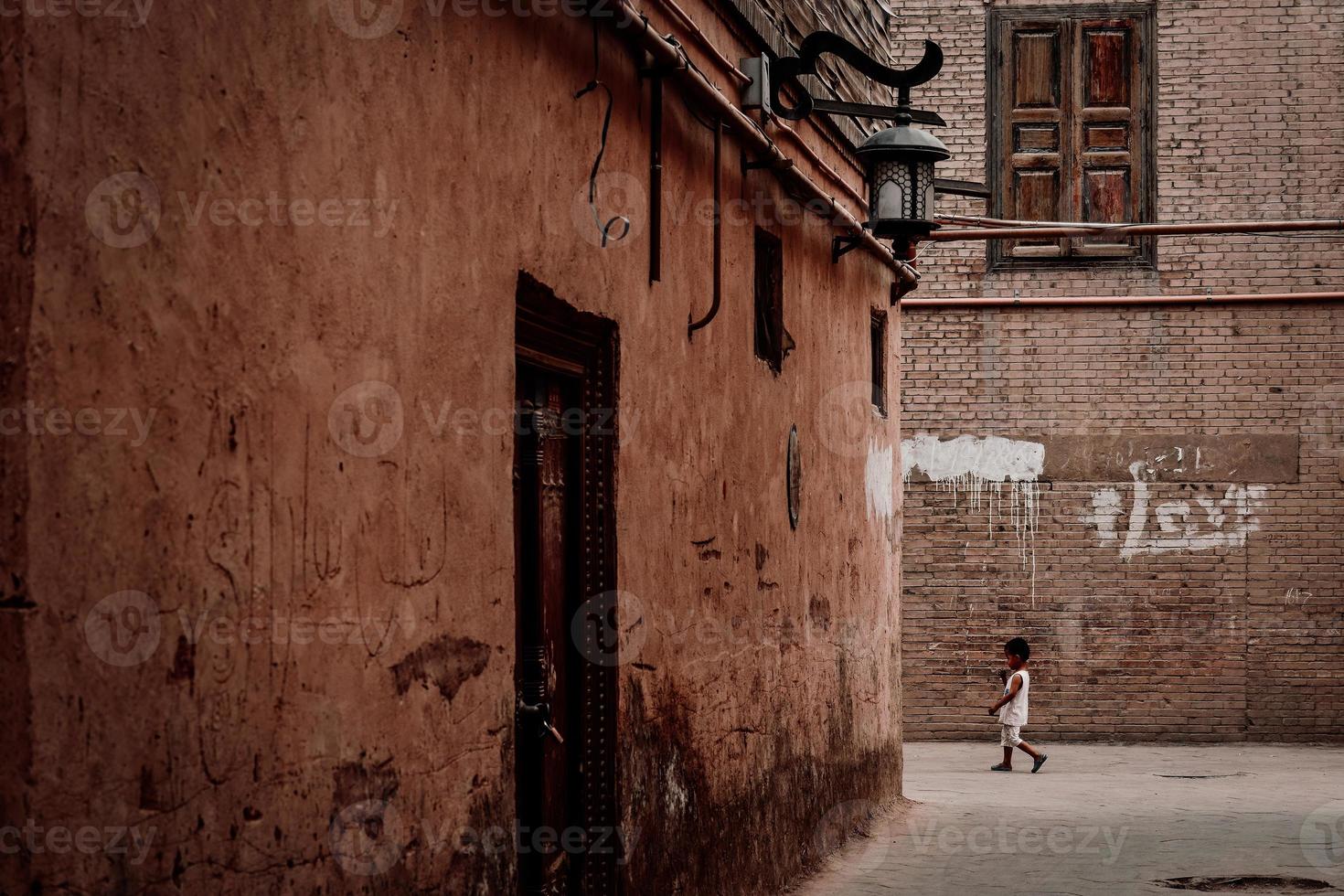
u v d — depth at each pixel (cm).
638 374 576
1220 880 795
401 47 381
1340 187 1648
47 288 257
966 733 1675
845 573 955
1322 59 1655
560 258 492
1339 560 1639
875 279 1073
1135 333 1672
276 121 324
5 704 252
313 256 338
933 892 768
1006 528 1678
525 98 463
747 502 729
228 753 304
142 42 281
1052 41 1691
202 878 295
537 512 507
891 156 840
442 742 399
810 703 855
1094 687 1661
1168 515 1661
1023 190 1684
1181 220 1666
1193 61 1667
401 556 378
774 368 793
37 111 256
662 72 576
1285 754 1544
